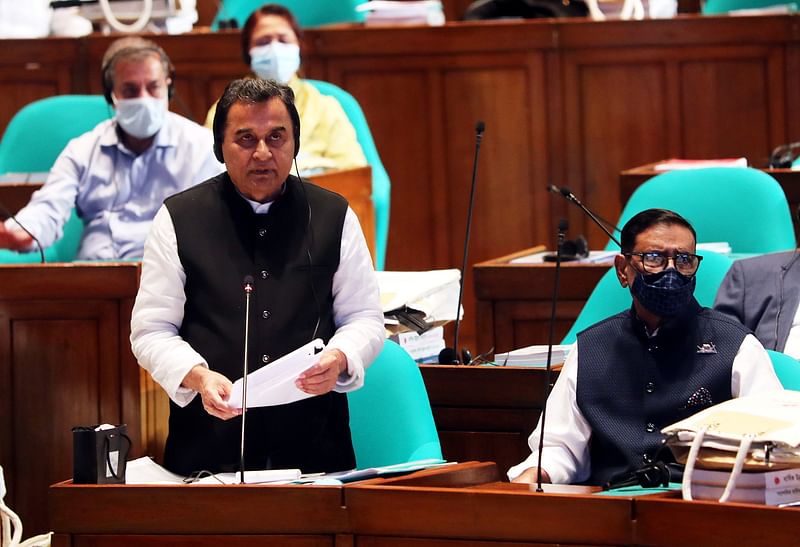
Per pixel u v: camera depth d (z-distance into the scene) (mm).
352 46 19234
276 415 9047
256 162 8859
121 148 14117
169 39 19312
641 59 18750
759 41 18500
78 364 11766
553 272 12672
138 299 9070
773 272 11617
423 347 11414
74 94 19531
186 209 9094
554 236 19062
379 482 7598
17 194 15477
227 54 19219
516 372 10570
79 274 11688
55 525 7738
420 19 19422
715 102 18688
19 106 19625
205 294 8977
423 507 7266
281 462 9039
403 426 9688
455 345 11086
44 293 11758
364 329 8977
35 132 17094
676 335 9219
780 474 7027
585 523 6980
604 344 9375
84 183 14141
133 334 9023
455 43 19016
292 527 7477
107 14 19688
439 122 19172
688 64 18688
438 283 11680
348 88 19312
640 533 6895
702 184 13875
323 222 9141
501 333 12852
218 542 7555
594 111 18906
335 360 8516
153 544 7633
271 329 8945
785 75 18500
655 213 9297
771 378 9062
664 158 18812
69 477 11867
